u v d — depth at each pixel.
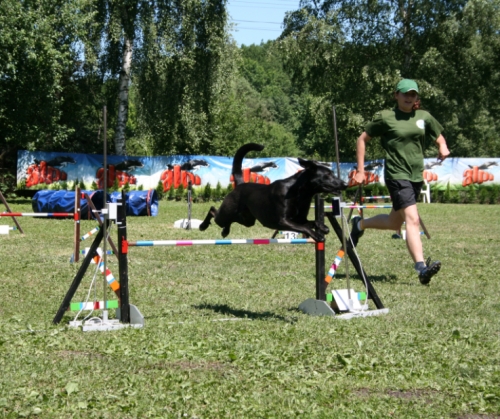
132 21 26.08
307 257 10.24
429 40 30.78
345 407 3.46
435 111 32.06
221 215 6.37
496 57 31.28
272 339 4.89
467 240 13.15
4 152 27.83
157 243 5.55
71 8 24.19
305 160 5.70
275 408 3.43
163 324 5.40
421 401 3.57
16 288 7.20
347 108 30.06
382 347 4.66
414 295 7.00
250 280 7.97
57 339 4.81
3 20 21.88
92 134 32.66
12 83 23.53
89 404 3.45
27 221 16.55
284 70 31.70
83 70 27.44
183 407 3.43
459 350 4.59
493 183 29.50
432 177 29.86
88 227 14.92
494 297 6.97
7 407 3.39
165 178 27.70
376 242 12.48
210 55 27.50
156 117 27.27
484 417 3.37
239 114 38.88
